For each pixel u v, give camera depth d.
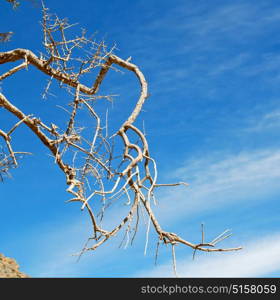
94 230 7.43
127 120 7.88
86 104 8.25
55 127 8.51
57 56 9.14
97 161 7.42
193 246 6.71
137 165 7.09
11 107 8.76
